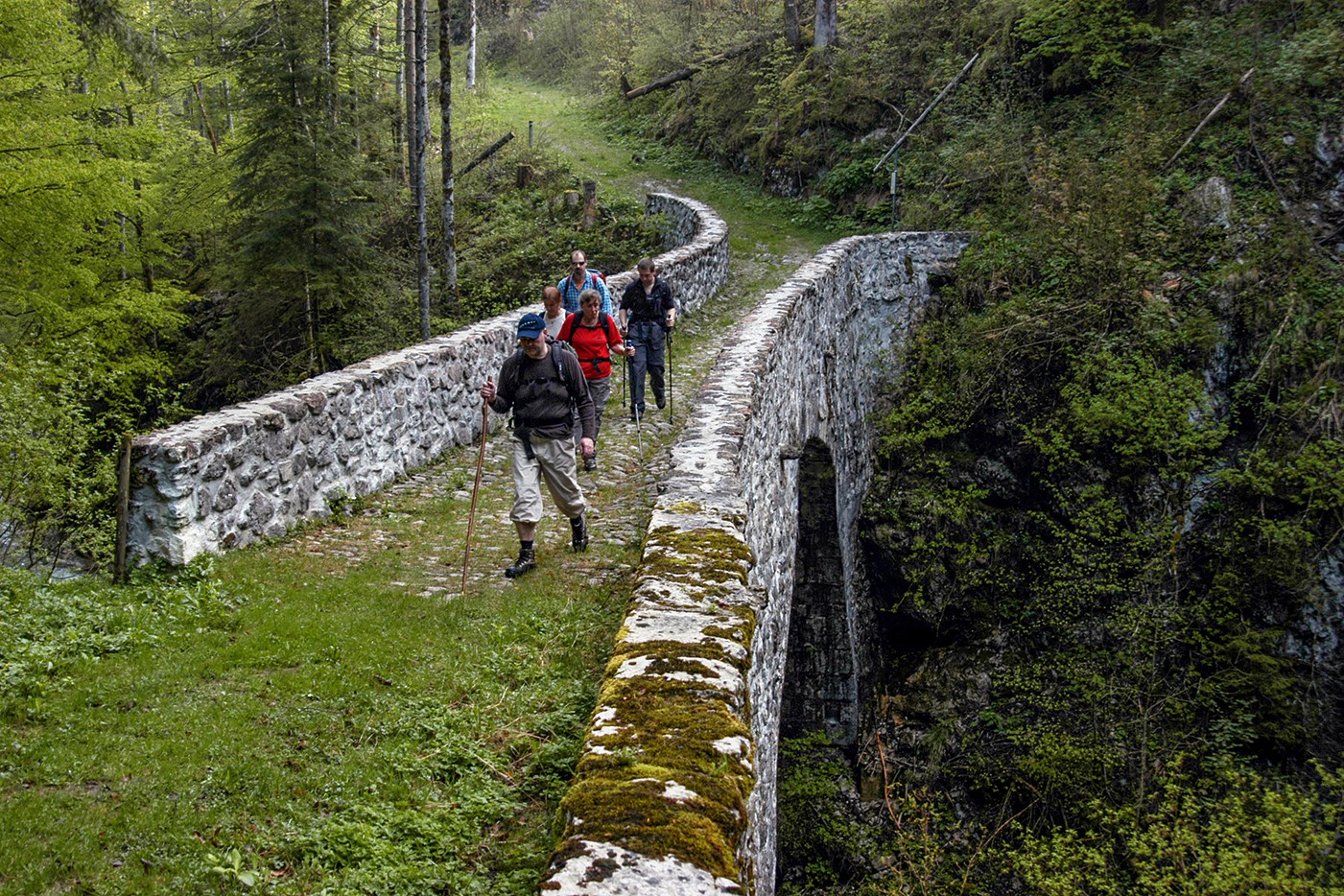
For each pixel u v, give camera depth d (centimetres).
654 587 400
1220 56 1606
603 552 681
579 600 590
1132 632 1241
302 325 1688
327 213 1533
